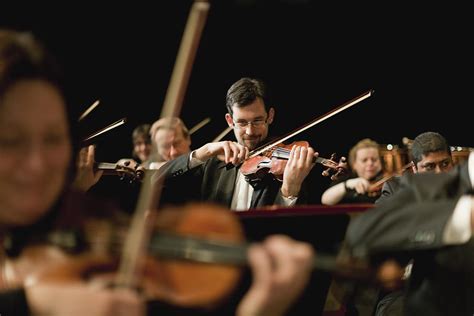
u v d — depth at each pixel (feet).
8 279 4.82
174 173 12.80
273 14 23.49
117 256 4.89
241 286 6.27
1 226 4.96
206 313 5.87
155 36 22.11
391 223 5.41
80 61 21.38
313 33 23.75
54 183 4.93
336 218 6.81
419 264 6.18
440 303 5.88
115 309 3.95
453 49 23.50
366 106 23.95
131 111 22.38
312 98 24.12
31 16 20.24
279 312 4.10
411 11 23.41
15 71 4.65
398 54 23.82
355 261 5.21
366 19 23.65
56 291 4.10
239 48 23.57
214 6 23.15
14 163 4.69
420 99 23.93
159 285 4.95
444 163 13.29
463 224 5.07
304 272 4.10
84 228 5.19
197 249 4.91
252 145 13.37
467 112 23.80
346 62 24.02
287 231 6.93
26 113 4.65
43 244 4.97
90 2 20.97
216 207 5.32
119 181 15.39
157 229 5.14
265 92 13.46
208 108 23.66
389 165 18.71
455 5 23.13
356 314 10.22
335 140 23.95
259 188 12.48
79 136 5.41
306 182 14.38
